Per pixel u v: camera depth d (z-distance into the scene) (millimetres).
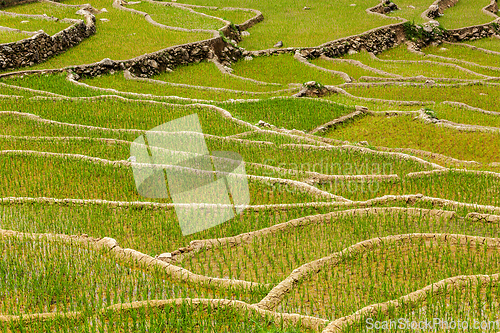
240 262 9695
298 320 7262
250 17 40406
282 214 11945
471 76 30297
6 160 15008
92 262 9094
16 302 7848
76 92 23703
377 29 36688
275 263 9570
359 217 11352
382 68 32125
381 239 9914
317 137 18984
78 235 10555
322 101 23188
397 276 8781
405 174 14906
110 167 14531
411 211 11625
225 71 30156
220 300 7629
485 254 9438
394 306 7500
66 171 14398
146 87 26703
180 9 40875
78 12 35625
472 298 7793
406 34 38031
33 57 27703
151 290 8203
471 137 19594
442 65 32406
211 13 41625
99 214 11789
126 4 41375
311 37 36219
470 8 46812
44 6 37750
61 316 7273
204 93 26219
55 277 8508
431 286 8016
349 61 32750
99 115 19922
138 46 31281
